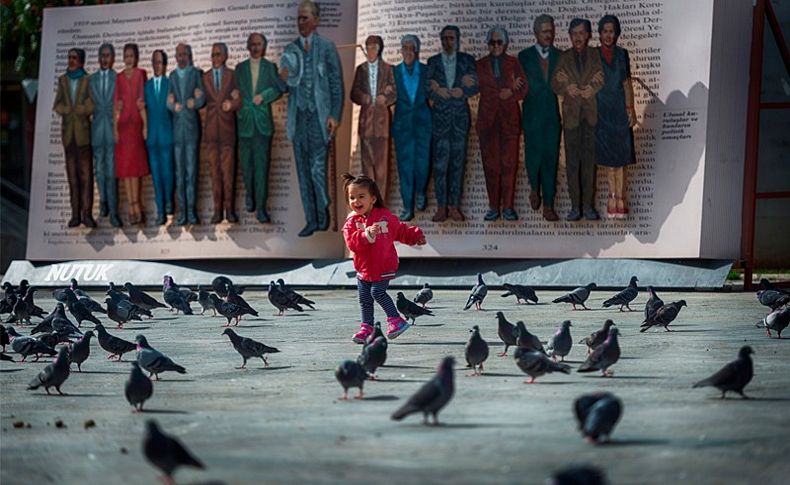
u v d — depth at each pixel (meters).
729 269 24.33
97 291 29.41
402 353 15.13
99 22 30.12
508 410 10.45
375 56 26.73
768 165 31.41
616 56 24.98
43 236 30.70
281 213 28.22
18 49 39.44
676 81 24.75
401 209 26.84
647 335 16.73
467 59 26.11
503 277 26.03
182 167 28.92
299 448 8.98
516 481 7.71
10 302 22.28
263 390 12.28
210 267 28.97
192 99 28.66
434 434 9.36
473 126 26.53
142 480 8.09
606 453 8.52
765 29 30.41
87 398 12.25
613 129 25.03
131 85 29.48
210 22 28.70
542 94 25.64
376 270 16.50
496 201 26.12
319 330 18.61
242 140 28.14
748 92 24.58
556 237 25.88
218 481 7.89
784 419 9.89
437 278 26.58
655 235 24.98
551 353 14.04
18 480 8.34
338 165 27.83
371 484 7.73
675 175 24.78
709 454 8.49
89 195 30.12
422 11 26.47
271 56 28.05
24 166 41.62
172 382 13.10
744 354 10.76
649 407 10.54
